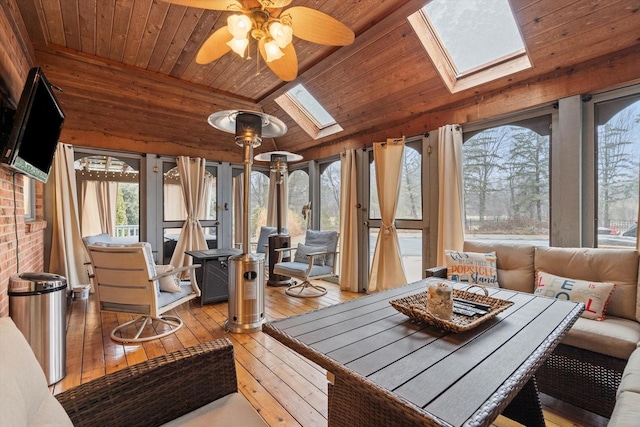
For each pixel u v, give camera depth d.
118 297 2.54
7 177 2.12
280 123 2.93
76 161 4.27
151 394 1.00
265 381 2.01
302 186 5.56
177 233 4.96
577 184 2.45
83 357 2.31
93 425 0.89
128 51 3.11
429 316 1.30
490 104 3.02
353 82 3.56
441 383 0.89
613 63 2.29
